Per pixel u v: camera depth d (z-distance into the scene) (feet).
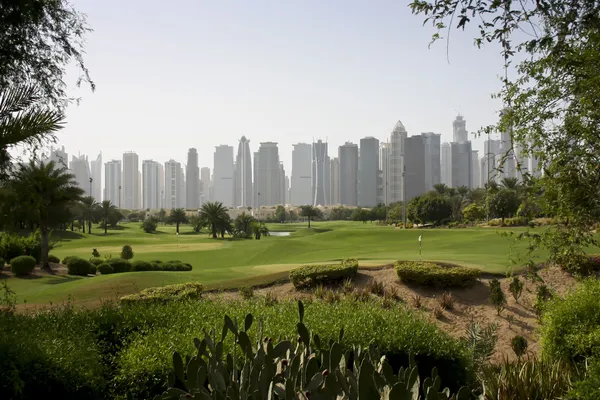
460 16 15.33
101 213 351.05
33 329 24.38
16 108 24.50
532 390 19.04
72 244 209.97
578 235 18.98
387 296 48.80
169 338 22.65
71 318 27.68
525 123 19.17
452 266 55.83
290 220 603.67
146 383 19.69
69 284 65.51
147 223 341.41
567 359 25.16
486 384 20.06
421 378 23.45
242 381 9.90
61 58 33.96
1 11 29.19
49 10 32.68
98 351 22.75
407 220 253.24
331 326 24.36
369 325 24.91
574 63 16.88
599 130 17.69
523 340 35.50
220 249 162.30
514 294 45.11
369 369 8.11
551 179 19.13
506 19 15.55
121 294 55.16
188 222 361.10
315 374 9.53
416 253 91.56
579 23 16.46
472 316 44.14
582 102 17.21
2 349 19.26
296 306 32.14
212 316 27.96
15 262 97.60
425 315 44.06
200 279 62.80
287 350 11.05
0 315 27.12
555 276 47.24
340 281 54.60
